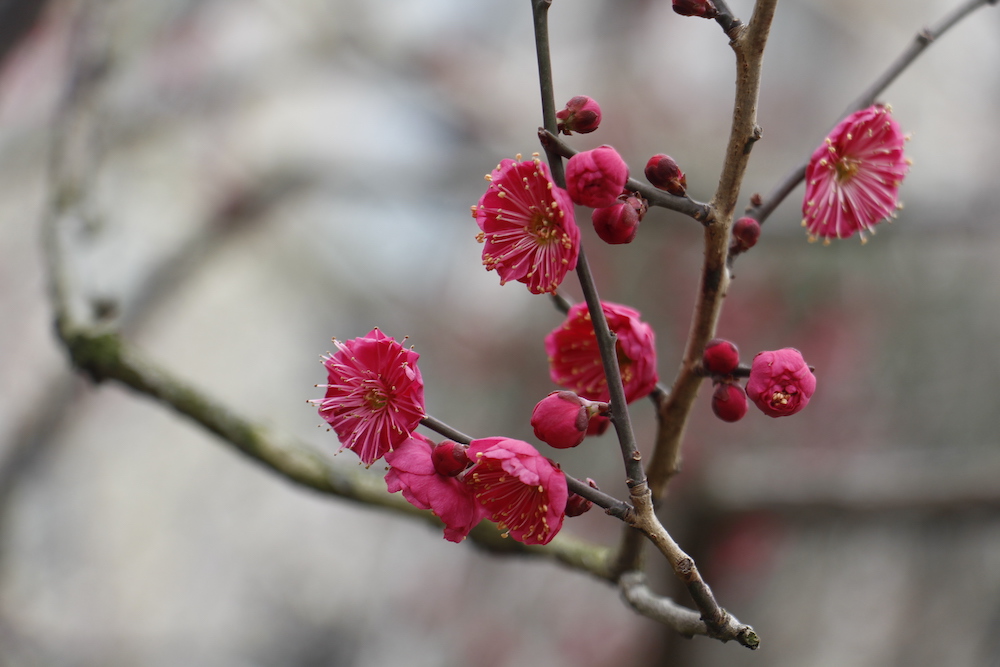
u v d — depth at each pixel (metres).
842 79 7.00
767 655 5.71
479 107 6.48
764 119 7.06
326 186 6.08
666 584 4.21
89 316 2.52
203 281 7.11
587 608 6.65
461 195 6.09
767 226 4.64
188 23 5.62
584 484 1.40
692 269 5.95
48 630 6.42
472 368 6.59
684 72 6.64
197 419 2.36
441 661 6.82
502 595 6.91
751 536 5.19
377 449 1.41
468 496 1.40
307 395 7.95
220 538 7.35
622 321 1.64
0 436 5.36
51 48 4.24
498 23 6.59
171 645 6.92
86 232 2.74
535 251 1.39
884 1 6.85
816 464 5.17
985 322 5.74
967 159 6.00
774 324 5.97
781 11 7.13
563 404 1.37
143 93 5.36
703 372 1.61
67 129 2.97
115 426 7.08
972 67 6.29
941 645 5.37
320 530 7.47
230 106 5.97
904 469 4.41
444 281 6.98
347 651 7.02
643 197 1.44
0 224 5.83
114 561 6.90
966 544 5.33
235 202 5.94
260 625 7.14
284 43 6.09
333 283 7.21
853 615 5.71
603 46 6.62
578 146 6.35
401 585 7.18
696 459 5.10
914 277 5.87
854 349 5.89
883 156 1.65
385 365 1.41
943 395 5.71
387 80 6.39
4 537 5.90
